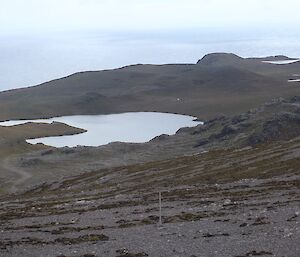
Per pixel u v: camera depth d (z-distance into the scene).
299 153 86.44
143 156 188.25
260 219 40.31
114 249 35.28
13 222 52.00
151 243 36.12
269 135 183.75
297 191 53.88
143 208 53.19
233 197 55.16
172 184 76.81
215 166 90.62
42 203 69.88
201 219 43.62
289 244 31.81
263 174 72.69
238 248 32.38
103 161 180.38
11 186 145.00
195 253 32.31
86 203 63.00
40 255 35.22
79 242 38.56
